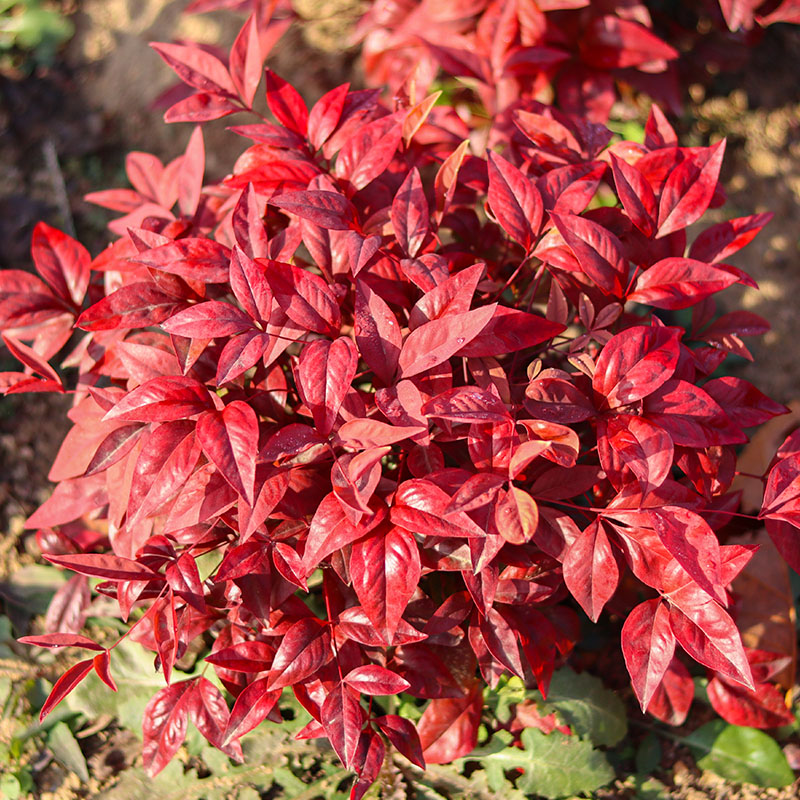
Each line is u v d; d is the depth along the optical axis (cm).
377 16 134
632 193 96
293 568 91
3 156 154
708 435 93
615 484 90
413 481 89
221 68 104
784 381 132
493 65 122
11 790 111
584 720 107
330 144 102
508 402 93
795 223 145
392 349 89
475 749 107
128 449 96
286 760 108
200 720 98
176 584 92
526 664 103
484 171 105
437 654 101
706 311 103
